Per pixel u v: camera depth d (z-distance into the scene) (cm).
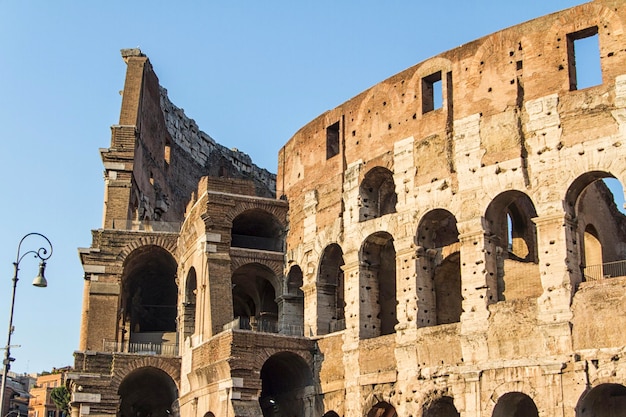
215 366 6219
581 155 4969
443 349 5369
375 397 5734
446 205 5559
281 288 6969
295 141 7188
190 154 10494
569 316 4800
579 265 4972
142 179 8888
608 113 4909
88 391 7188
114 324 7681
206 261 6781
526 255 6216
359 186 6275
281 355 6388
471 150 5497
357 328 6009
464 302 5303
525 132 5256
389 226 5925
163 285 9150
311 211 6762
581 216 5938
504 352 5044
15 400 16012
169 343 8038
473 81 5606
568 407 4688
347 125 6550
